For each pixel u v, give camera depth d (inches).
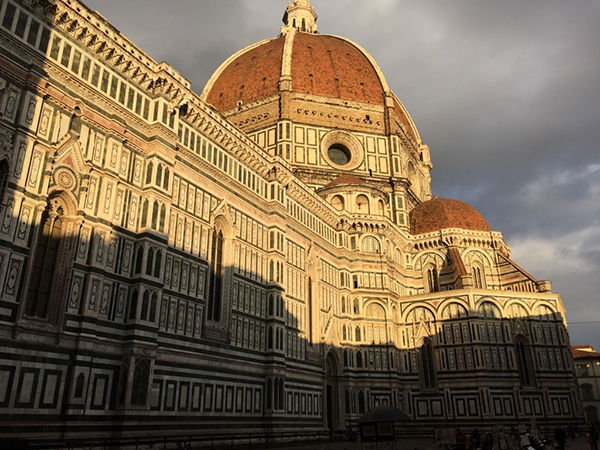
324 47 3858.3
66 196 1257.4
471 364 2568.9
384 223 2805.1
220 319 1722.4
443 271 3075.8
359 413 2469.2
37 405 1095.0
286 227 2228.1
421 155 4062.5
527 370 2659.9
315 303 2399.1
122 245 1373.0
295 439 1927.9
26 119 1180.5
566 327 2957.7
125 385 1266.0
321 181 3157.0
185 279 1573.6
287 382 2017.7
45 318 1170.6
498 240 3181.6
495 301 2691.9
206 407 1552.7
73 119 1310.3
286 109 3275.1
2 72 1162.6
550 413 2578.7
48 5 1280.8
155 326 1379.2
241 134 1978.3
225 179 1866.4
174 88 1619.1
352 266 2726.4
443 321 2709.2
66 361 1172.5
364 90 3597.4
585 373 4315.9
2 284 1072.2
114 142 1411.2
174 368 1462.8
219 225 1829.5
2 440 963.3
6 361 1057.5
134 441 1235.9
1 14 1182.9
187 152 1686.8
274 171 2151.8
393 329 2709.2
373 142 3420.3
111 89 1440.7
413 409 2637.8
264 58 3757.4
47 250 1208.8
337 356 2486.5
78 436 1145.4
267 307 1980.8
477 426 2463.1
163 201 1505.9
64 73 1302.9
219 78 3944.4
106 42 1425.9
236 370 1726.1
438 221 3255.4
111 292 1311.5
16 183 1133.1
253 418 1761.8
